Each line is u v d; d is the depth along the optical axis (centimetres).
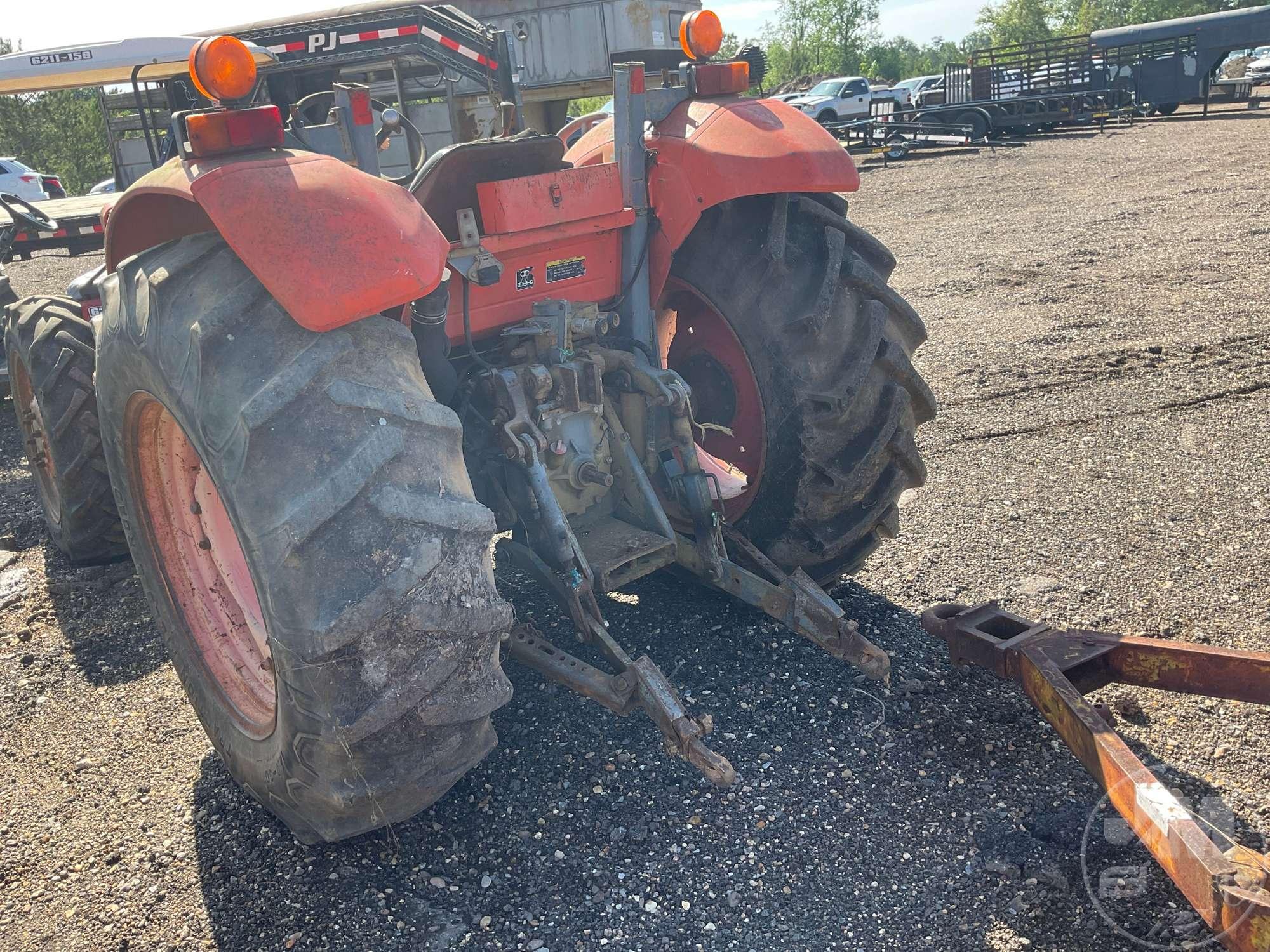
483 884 225
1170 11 7369
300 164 192
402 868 231
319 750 194
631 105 284
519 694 293
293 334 186
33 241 793
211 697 249
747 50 325
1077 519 388
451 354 288
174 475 259
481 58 443
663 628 323
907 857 225
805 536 301
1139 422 482
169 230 229
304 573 179
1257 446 442
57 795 269
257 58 450
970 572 354
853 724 272
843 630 262
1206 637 303
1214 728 260
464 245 255
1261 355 562
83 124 4116
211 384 186
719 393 316
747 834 235
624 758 263
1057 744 259
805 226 291
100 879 236
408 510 183
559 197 272
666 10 1200
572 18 1166
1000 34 7850
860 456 284
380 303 183
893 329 291
